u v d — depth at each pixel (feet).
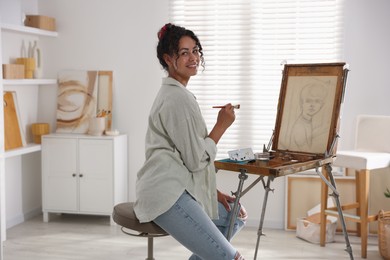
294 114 11.68
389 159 13.76
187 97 8.61
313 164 10.41
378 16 15.20
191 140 8.48
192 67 8.93
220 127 9.04
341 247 14.24
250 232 15.65
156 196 8.54
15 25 14.66
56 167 16.34
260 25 15.89
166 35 8.92
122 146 16.58
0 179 12.98
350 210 15.48
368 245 14.40
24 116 16.67
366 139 14.76
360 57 15.39
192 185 8.82
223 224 10.07
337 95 11.12
